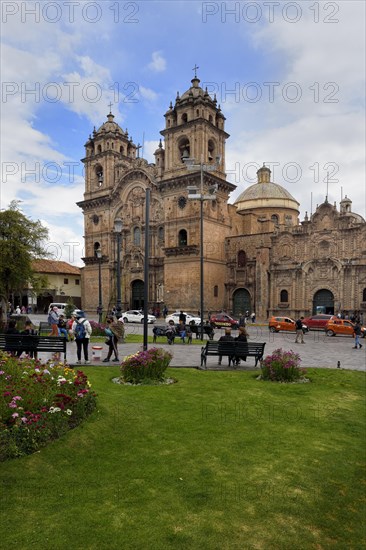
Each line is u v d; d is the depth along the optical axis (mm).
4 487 6043
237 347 15844
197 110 51750
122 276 61125
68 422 8352
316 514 5734
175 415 9516
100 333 26703
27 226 31922
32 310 71500
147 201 16609
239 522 5418
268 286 50531
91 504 5691
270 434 8539
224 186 54531
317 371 15578
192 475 6625
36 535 4965
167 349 21828
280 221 67938
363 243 43750
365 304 43062
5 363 10523
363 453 7809
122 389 11766
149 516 5438
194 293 50969
